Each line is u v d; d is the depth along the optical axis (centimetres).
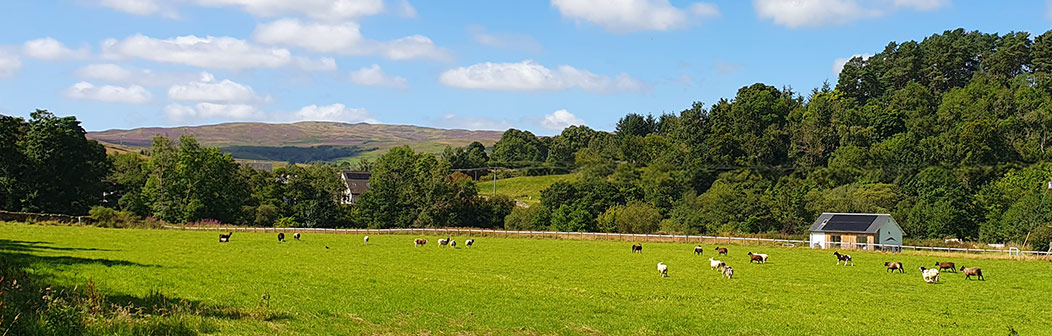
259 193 12369
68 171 9906
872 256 6806
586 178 12294
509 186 15562
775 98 17050
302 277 3916
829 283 4638
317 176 12612
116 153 14225
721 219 10344
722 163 13400
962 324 3191
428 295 3412
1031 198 9688
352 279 3928
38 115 9812
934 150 12069
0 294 2000
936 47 18538
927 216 9994
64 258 4256
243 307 2711
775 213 10400
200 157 10906
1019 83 15338
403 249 6688
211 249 5966
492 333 2594
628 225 10531
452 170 16550
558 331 2700
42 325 1836
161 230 8319
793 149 14088
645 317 3059
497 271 4922
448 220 11881
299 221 11469
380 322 2628
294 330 2302
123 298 2672
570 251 6831
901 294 4153
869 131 13962
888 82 18738
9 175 9256
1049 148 12131
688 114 16050
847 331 2927
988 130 12038
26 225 7694
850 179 12156
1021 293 4297
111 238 6619
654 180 12169
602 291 3903
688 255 6538
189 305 2591
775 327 2952
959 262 6306
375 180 12338
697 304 3525
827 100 16350
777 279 4784
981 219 9981
